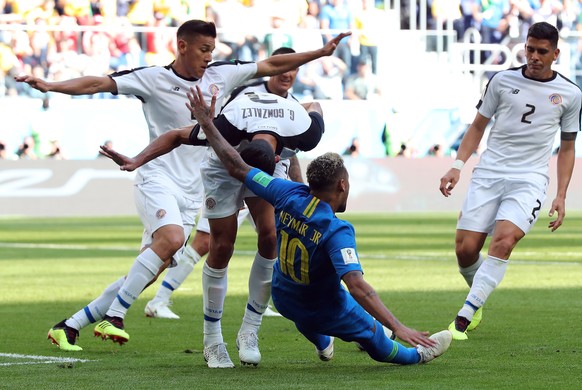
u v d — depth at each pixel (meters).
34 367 13.91
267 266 14.06
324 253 12.41
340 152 59.41
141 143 57.03
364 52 61.62
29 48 58.03
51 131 56.56
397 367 13.60
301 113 14.24
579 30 66.25
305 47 61.19
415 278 27.02
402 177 58.72
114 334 14.81
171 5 62.38
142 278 15.22
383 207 58.47
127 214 56.47
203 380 12.64
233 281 26.77
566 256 33.66
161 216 15.72
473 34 64.75
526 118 17.69
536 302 21.75
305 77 60.75
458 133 61.81
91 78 15.39
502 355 14.66
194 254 20.17
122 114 56.84
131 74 15.82
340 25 63.31
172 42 59.69
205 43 15.68
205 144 13.92
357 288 12.04
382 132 60.19
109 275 28.56
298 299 12.92
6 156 56.09
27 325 18.89
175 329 18.38
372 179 58.34
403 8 64.44
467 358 14.39
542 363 13.87
